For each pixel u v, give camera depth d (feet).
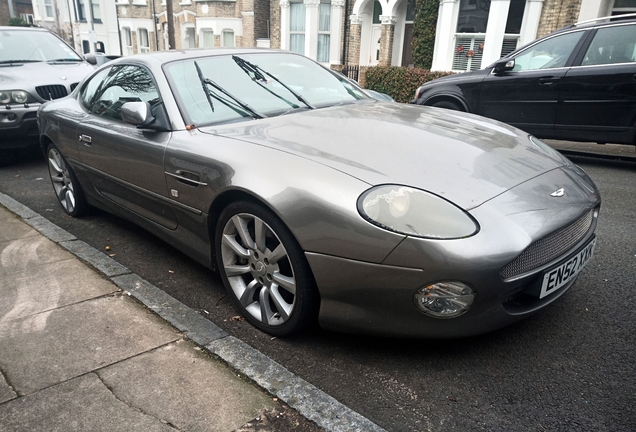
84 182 13.32
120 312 8.77
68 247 11.64
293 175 7.46
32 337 8.00
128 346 7.76
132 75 11.35
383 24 48.93
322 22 55.01
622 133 19.33
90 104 12.91
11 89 19.83
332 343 8.07
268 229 7.84
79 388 6.80
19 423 6.18
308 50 55.26
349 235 6.79
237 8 62.34
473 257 6.39
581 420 6.33
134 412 6.37
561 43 20.62
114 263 10.78
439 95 24.08
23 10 120.37
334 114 10.01
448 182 7.17
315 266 7.15
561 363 7.46
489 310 6.79
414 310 6.79
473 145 8.51
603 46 19.45
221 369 7.24
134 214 11.50
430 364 7.48
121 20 81.41
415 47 45.14
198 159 8.74
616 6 34.12
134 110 9.53
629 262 10.98
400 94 42.34
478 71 23.34
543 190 7.63
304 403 6.54
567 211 7.41
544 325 8.46
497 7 38.34
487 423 6.31
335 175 7.24
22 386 6.85
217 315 9.04
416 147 8.13
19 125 19.93
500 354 7.69
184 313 8.77
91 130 11.93
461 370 7.33
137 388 6.81
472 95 23.04
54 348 7.70
